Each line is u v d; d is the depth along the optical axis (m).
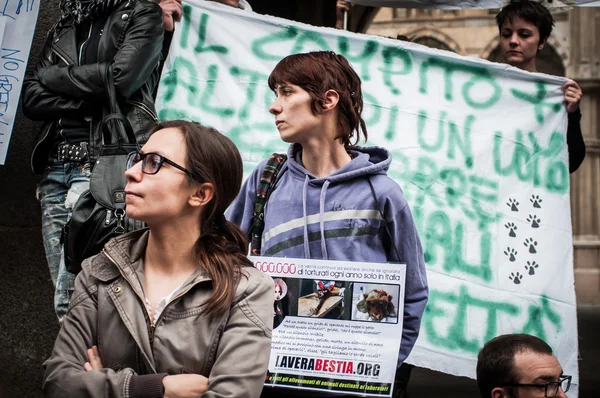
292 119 3.67
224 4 5.20
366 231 3.63
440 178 4.94
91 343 2.79
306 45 4.95
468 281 4.86
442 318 4.81
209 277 2.77
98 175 4.14
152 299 2.78
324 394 3.52
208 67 4.89
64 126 4.45
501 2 6.20
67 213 4.52
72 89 4.36
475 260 4.88
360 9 11.20
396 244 3.68
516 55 5.98
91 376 2.66
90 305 2.80
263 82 4.88
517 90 5.04
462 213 4.92
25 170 5.54
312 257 3.64
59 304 4.40
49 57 4.62
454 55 5.01
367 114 4.96
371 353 3.43
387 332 3.45
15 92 4.74
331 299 3.47
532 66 6.03
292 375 3.45
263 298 2.82
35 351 5.59
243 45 4.91
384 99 4.97
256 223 3.75
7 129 4.75
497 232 4.92
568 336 4.87
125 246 2.85
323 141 3.71
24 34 4.76
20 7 4.76
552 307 4.89
